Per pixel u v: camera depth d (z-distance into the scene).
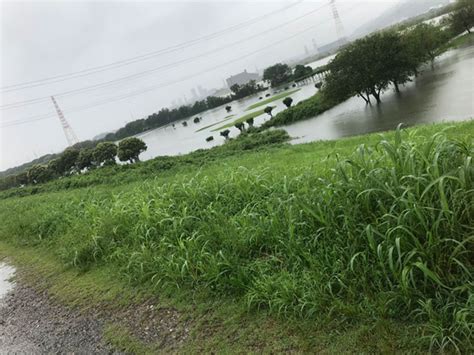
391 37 21.31
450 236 2.67
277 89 78.81
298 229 3.81
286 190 4.23
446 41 36.69
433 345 2.34
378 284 2.84
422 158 3.04
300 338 2.78
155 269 4.45
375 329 2.60
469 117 11.53
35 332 4.23
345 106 26.48
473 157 2.93
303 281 3.16
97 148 27.22
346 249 3.25
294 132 22.61
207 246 4.25
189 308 3.64
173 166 17.70
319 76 62.09
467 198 2.71
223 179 5.96
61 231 7.29
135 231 5.27
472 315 2.28
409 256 2.63
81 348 3.62
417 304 2.63
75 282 5.16
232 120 47.88
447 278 2.60
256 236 4.06
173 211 5.32
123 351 3.35
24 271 6.33
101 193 10.12
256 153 15.47
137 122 91.75
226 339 3.05
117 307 4.14
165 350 3.17
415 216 2.83
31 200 14.82
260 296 3.29
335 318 2.84
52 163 30.28
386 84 22.05
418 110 15.93
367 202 3.21
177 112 93.25
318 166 6.14
